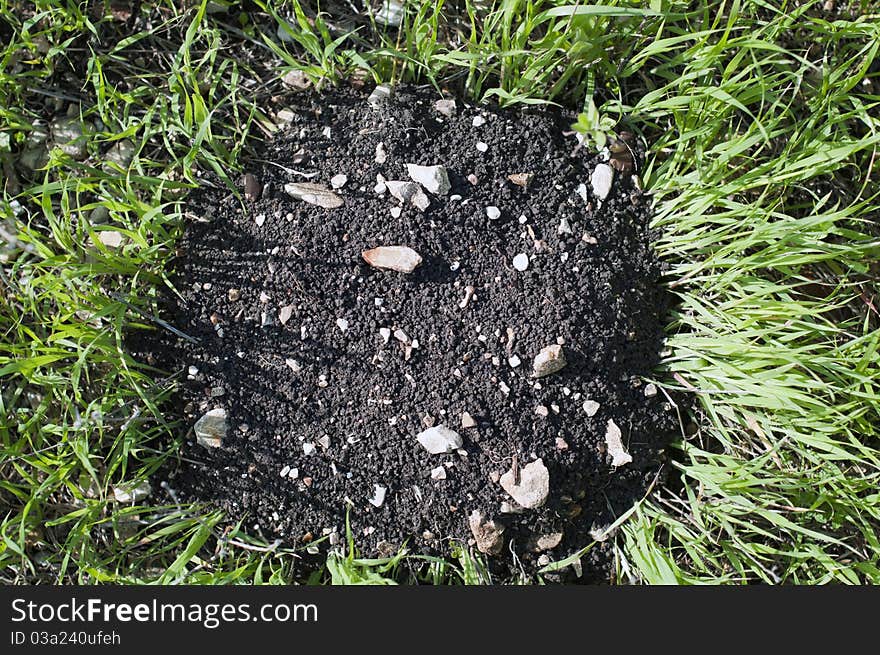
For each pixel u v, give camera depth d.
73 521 0.64
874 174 0.69
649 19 0.63
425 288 0.60
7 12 0.65
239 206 0.62
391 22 0.67
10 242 0.64
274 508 0.61
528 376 0.60
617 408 0.62
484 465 0.60
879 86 0.70
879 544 0.61
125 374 0.60
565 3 0.62
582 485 0.62
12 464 0.64
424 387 0.60
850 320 0.67
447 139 0.63
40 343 0.59
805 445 0.64
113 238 0.64
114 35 0.67
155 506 0.61
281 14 0.68
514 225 0.62
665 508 0.65
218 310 0.61
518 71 0.65
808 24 0.64
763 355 0.61
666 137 0.65
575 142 0.65
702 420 0.65
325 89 0.65
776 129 0.67
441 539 0.61
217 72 0.66
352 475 0.60
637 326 0.63
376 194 0.61
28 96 0.67
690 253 0.65
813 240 0.61
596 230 0.63
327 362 0.60
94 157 0.65
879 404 0.61
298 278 0.61
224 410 0.61
